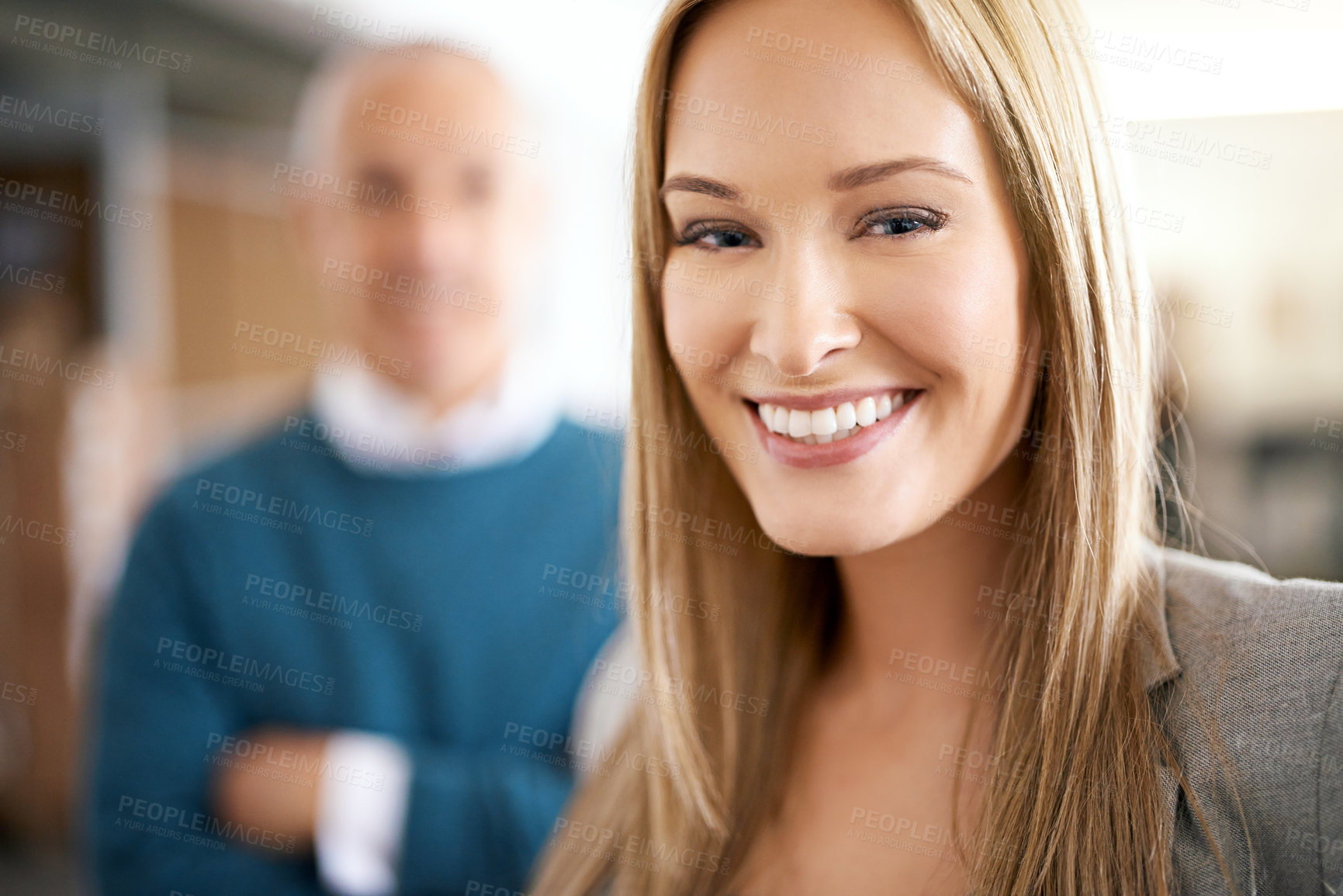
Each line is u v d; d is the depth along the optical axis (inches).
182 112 129.1
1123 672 25.5
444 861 50.8
